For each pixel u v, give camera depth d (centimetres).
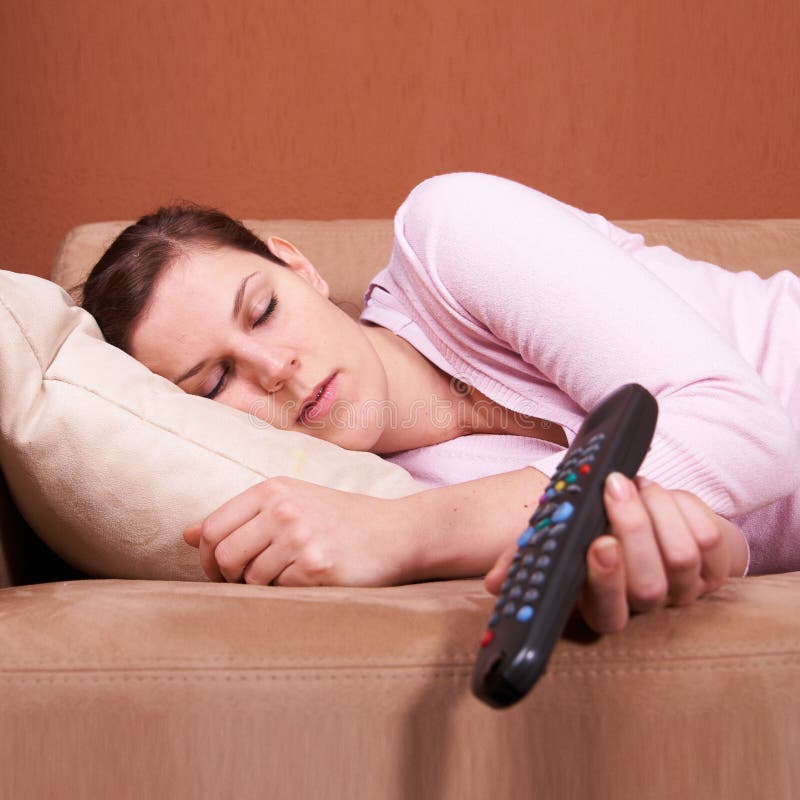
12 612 61
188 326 95
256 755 56
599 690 56
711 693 56
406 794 56
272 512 72
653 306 82
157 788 56
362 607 59
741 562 75
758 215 225
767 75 221
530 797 55
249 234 106
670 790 55
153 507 81
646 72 218
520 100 217
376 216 218
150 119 213
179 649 57
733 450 76
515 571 49
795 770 56
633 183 222
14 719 57
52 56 211
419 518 74
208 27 211
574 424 93
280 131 215
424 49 214
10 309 81
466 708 56
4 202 214
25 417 80
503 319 89
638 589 55
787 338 104
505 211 90
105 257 104
